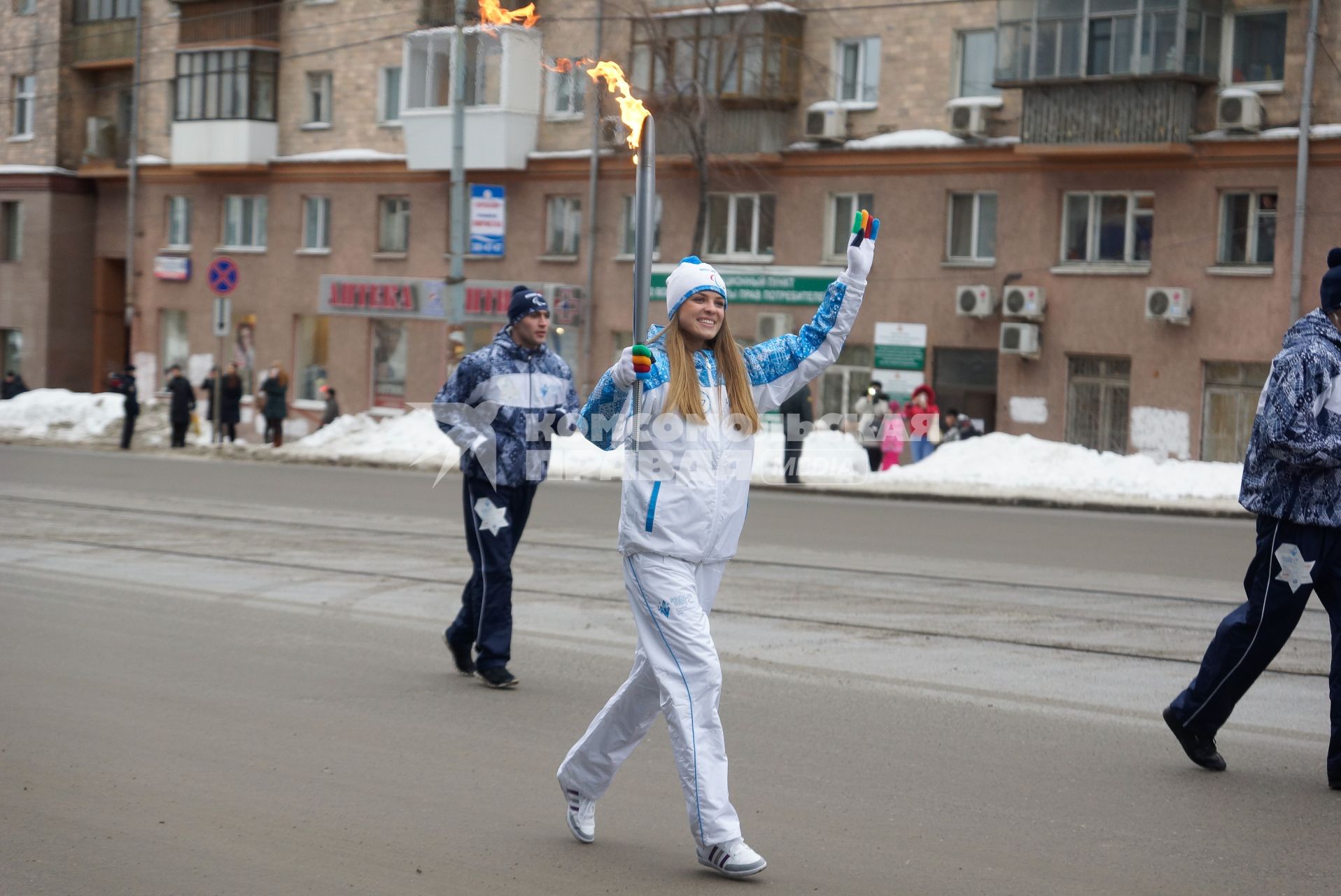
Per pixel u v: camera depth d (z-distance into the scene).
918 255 33.50
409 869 5.70
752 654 10.16
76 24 49.38
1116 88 30.28
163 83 47.19
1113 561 15.98
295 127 44.06
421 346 41.72
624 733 5.93
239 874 5.62
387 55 41.84
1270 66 29.55
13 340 51.28
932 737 7.90
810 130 34.31
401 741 7.76
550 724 8.19
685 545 5.56
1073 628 11.34
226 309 33.25
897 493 26.45
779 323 35.25
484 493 9.13
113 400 44.81
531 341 9.20
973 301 32.34
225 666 9.60
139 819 6.31
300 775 7.05
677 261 36.69
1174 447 30.53
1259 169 29.28
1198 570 15.30
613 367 5.52
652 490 5.55
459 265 31.62
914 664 9.86
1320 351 6.88
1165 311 30.06
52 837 6.05
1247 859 5.92
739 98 34.59
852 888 5.52
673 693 5.55
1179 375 30.41
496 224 34.50
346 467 33.59
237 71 44.16
